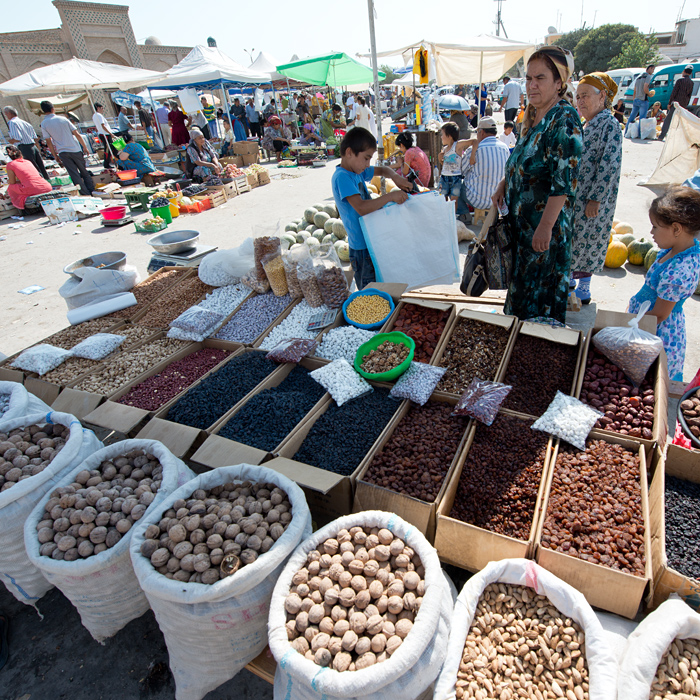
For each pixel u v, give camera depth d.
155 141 19.53
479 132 6.59
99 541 2.27
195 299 5.00
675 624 1.76
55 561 2.21
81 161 12.84
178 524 2.17
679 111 8.65
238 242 8.38
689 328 4.58
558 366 3.16
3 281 7.55
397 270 4.21
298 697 1.79
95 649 2.49
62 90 14.80
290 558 2.10
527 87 3.09
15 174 11.52
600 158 4.14
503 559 2.14
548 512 2.32
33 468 2.65
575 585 2.09
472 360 3.35
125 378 3.87
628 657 1.74
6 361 4.20
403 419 3.06
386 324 3.81
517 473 2.55
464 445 2.70
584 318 4.91
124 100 21.38
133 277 5.42
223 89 16.66
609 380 2.95
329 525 2.20
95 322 4.79
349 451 2.87
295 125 21.72
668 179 9.23
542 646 1.88
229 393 3.48
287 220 9.49
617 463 2.50
